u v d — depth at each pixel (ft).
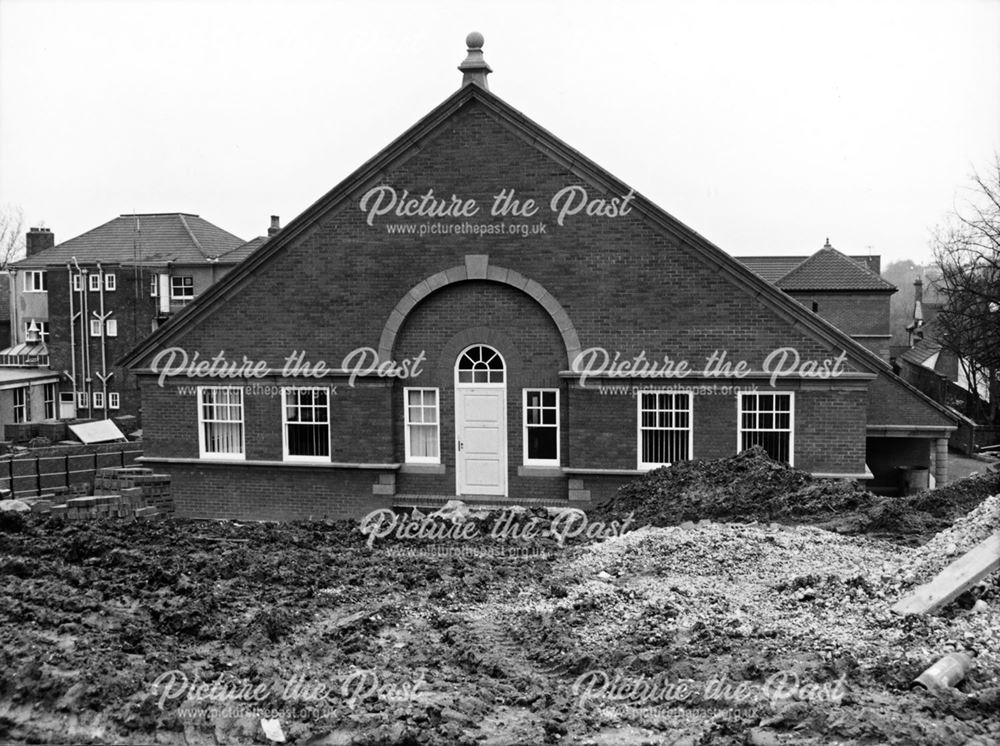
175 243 198.90
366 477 82.64
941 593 41.19
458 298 80.74
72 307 188.85
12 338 211.00
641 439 78.23
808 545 54.49
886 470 97.66
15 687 34.32
